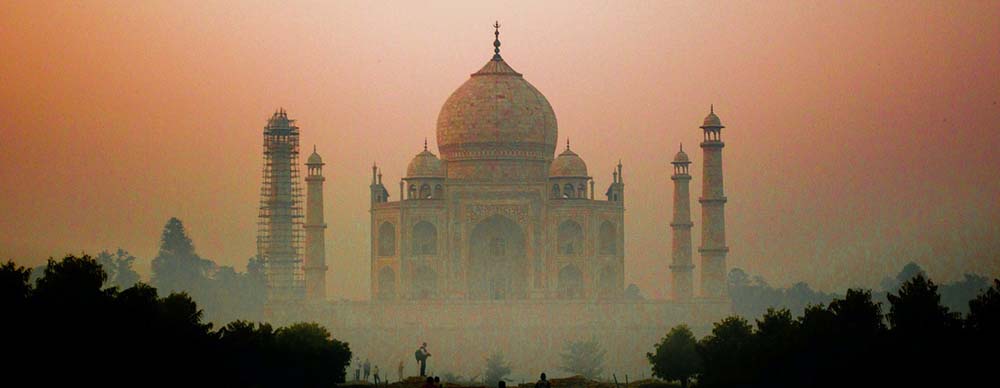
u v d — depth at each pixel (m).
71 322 141.88
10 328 138.38
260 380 167.50
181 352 150.38
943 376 144.12
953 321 152.00
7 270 147.38
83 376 139.25
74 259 152.38
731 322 175.25
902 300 155.12
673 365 186.50
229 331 168.50
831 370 151.38
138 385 143.38
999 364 143.25
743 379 160.88
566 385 192.00
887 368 147.00
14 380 135.62
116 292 154.62
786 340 157.75
